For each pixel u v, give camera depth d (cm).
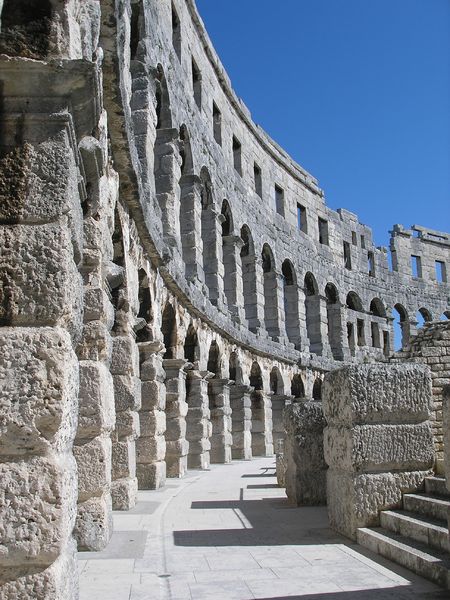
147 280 1764
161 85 2395
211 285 2975
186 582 766
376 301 5506
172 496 1533
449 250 6231
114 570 820
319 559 866
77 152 614
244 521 1168
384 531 930
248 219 3647
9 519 491
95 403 956
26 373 510
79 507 940
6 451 501
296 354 3962
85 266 1023
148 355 1731
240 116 3681
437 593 705
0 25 588
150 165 2008
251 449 3259
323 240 4994
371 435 975
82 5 721
